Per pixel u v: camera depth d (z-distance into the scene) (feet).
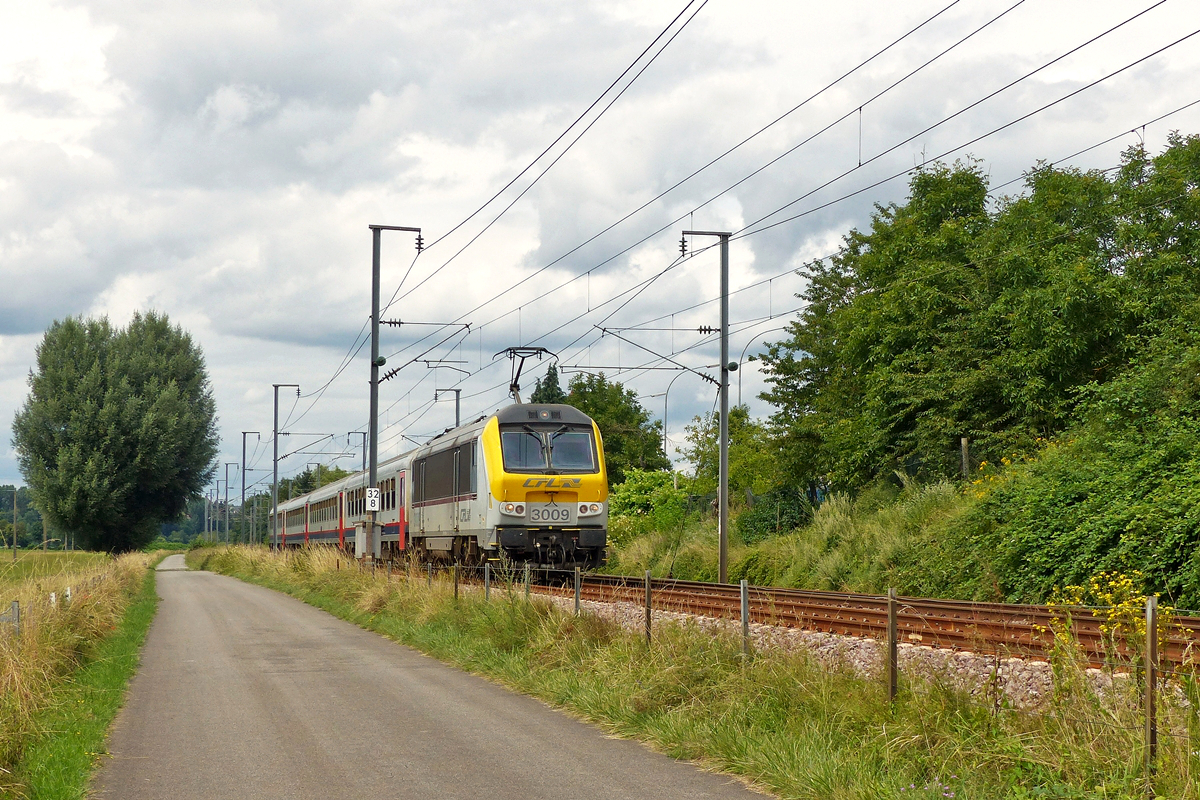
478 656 48.47
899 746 25.55
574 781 26.48
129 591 95.61
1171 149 94.53
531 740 31.68
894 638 28.68
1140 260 86.99
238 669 48.75
